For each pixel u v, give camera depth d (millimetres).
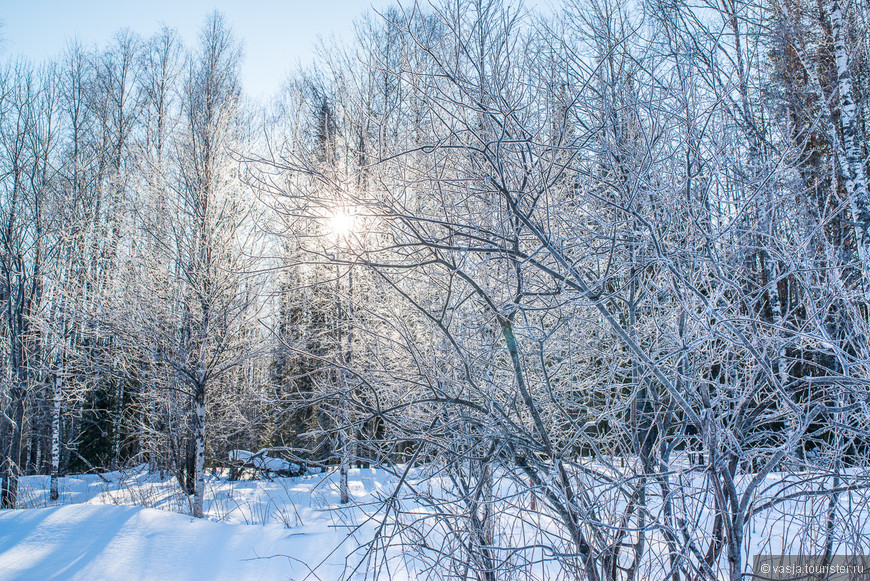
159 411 12391
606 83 3117
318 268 6039
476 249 2852
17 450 12055
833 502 3385
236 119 11516
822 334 3061
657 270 3670
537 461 3186
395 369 4055
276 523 8297
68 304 12102
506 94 3252
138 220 10789
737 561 3025
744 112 3941
